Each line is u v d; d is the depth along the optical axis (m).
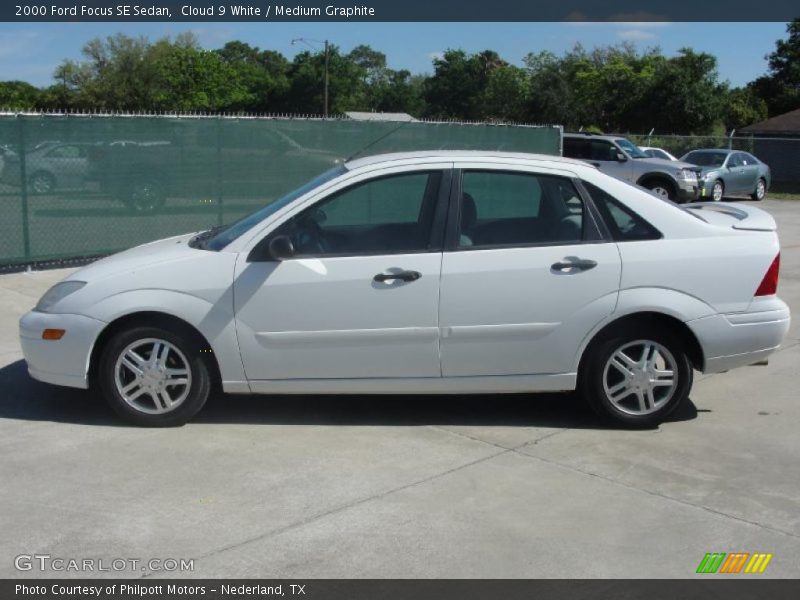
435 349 5.58
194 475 4.99
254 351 5.59
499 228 5.68
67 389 6.55
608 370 5.71
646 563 4.05
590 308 5.56
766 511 4.60
